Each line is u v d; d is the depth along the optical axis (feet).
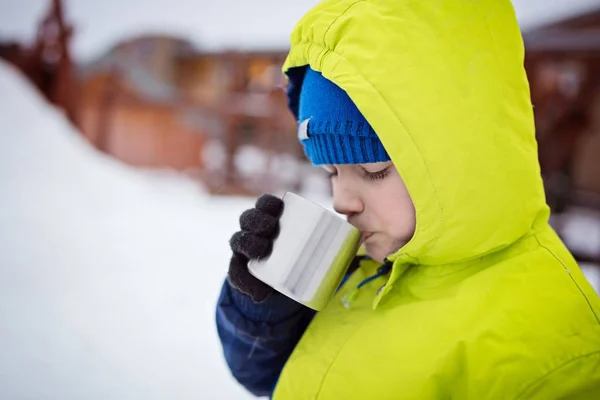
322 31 2.51
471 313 2.23
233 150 20.06
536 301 2.19
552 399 1.99
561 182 15.14
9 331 8.11
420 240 2.29
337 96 2.46
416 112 2.18
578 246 12.58
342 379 2.42
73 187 17.38
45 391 6.61
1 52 21.79
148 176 21.01
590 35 15.51
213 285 10.32
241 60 20.36
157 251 12.44
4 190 16.25
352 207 2.53
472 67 2.21
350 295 2.80
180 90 21.12
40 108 21.31
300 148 19.61
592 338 2.11
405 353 2.29
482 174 2.19
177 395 6.62
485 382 2.08
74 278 10.46
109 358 7.42
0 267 10.84
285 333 2.86
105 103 21.39
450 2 2.28
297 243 2.33
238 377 3.01
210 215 16.60
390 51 2.25
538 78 15.47
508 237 2.30
